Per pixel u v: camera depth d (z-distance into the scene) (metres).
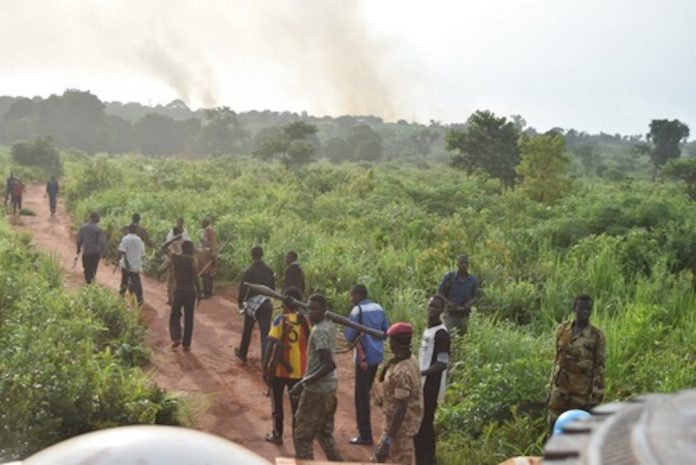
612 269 14.38
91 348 9.45
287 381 8.14
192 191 30.12
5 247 16.23
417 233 19.38
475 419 8.42
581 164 91.56
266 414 9.16
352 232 19.89
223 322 13.47
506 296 13.27
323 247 16.95
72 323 10.28
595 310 11.85
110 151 142.12
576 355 6.82
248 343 11.15
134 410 7.70
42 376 7.36
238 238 18.86
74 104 143.12
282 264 16.53
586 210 19.20
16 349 8.12
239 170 43.91
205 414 9.03
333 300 13.56
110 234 19.23
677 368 8.77
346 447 8.30
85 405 7.36
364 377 8.30
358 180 31.86
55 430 7.07
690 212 19.22
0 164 51.81
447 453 7.74
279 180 38.38
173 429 1.50
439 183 36.12
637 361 9.55
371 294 13.84
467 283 10.72
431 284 14.37
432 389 7.09
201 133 131.50
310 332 7.88
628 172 87.00
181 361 11.08
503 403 8.52
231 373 10.66
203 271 15.12
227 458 1.40
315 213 24.86
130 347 10.73
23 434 6.76
